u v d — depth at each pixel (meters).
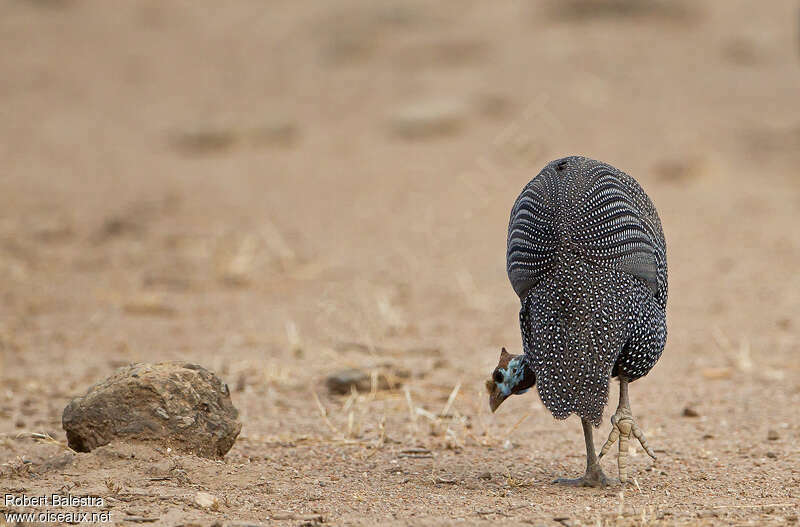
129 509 12.24
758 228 38.41
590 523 12.12
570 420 18.72
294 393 20.72
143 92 66.25
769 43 68.00
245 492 13.53
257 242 36.25
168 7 84.38
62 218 39.38
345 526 11.96
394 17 76.00
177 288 31.14
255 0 85.81
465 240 36.81
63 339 25.48
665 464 15.61
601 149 49.97
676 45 69.25
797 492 13.77
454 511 12.77
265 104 62.72
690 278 32.28
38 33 77.12
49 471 13.76
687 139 51.69
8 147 53.50
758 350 24.30
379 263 33.66
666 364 23.22
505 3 79.19
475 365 22.80
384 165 48.59
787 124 54.44
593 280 13.07
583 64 65.88
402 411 19.27
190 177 47.72
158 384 14.43
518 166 43.72
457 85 62.53
